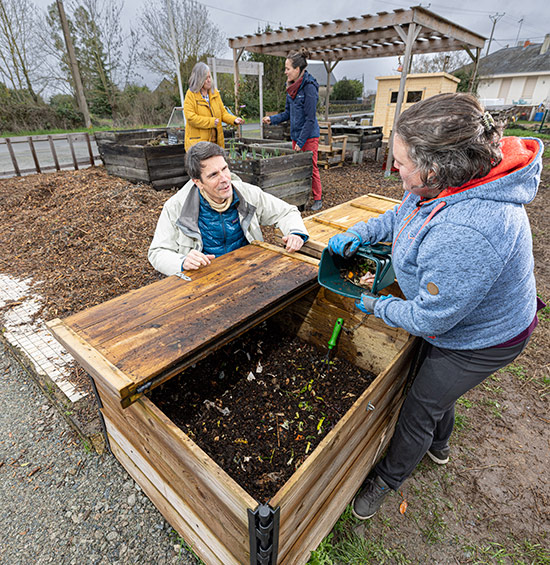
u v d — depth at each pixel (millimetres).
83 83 21484
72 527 1712
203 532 1352
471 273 957
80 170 7340
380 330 1823
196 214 2018
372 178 7832
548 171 8430
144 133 7387
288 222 2146
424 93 12820
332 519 1572
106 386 1137
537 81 36000
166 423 1160
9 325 2904
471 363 1284
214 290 1588
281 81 24812
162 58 21500
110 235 4449
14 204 5445
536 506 1849
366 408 1374
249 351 2125
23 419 2254
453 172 930
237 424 1656
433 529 1737
